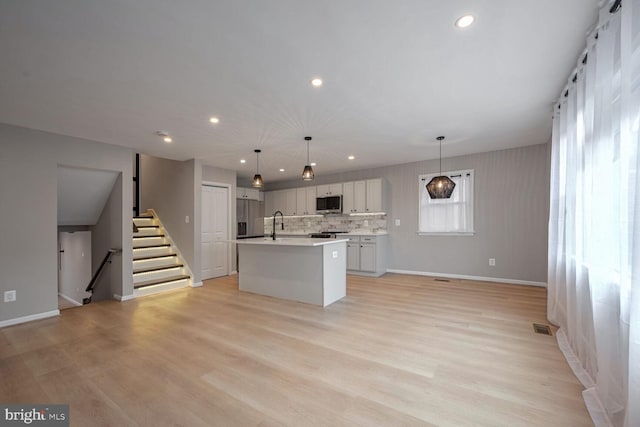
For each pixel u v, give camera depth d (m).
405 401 1.84
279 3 1.58
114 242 4.52
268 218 8.06
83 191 4.35
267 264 4.49
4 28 1.72
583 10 1.68
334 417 1.70
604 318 1.76
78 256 6.22
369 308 3.75
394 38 1.91
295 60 2.16
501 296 4.20
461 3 1.61
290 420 1.68
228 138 4.04
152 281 4.84
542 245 4.67
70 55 2.03
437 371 2.19
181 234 5.48
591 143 2.11
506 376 2.12
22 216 3.41
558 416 1.69
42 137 3.58
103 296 4.81
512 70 2.35
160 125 3.47
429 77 2.44
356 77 2.42
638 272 1.34
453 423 1.64
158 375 2.17
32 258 3.46
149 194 6.29
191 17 1.67
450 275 5.50
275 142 4.27
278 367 2.27
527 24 1.79
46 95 2.63
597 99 1.83
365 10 1.64
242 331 3.02
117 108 2.95
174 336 2.90
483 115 3.31
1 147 3.28
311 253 4.00
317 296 3.94
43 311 3.51
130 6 1.56
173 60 2.12
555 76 2.46
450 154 5.25
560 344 2.60
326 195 6.78
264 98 2.79
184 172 5.44
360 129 3.74
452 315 3.43
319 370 2.22
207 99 2.79
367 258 5.86
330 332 2.97
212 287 5.11
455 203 5.43
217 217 6.13
